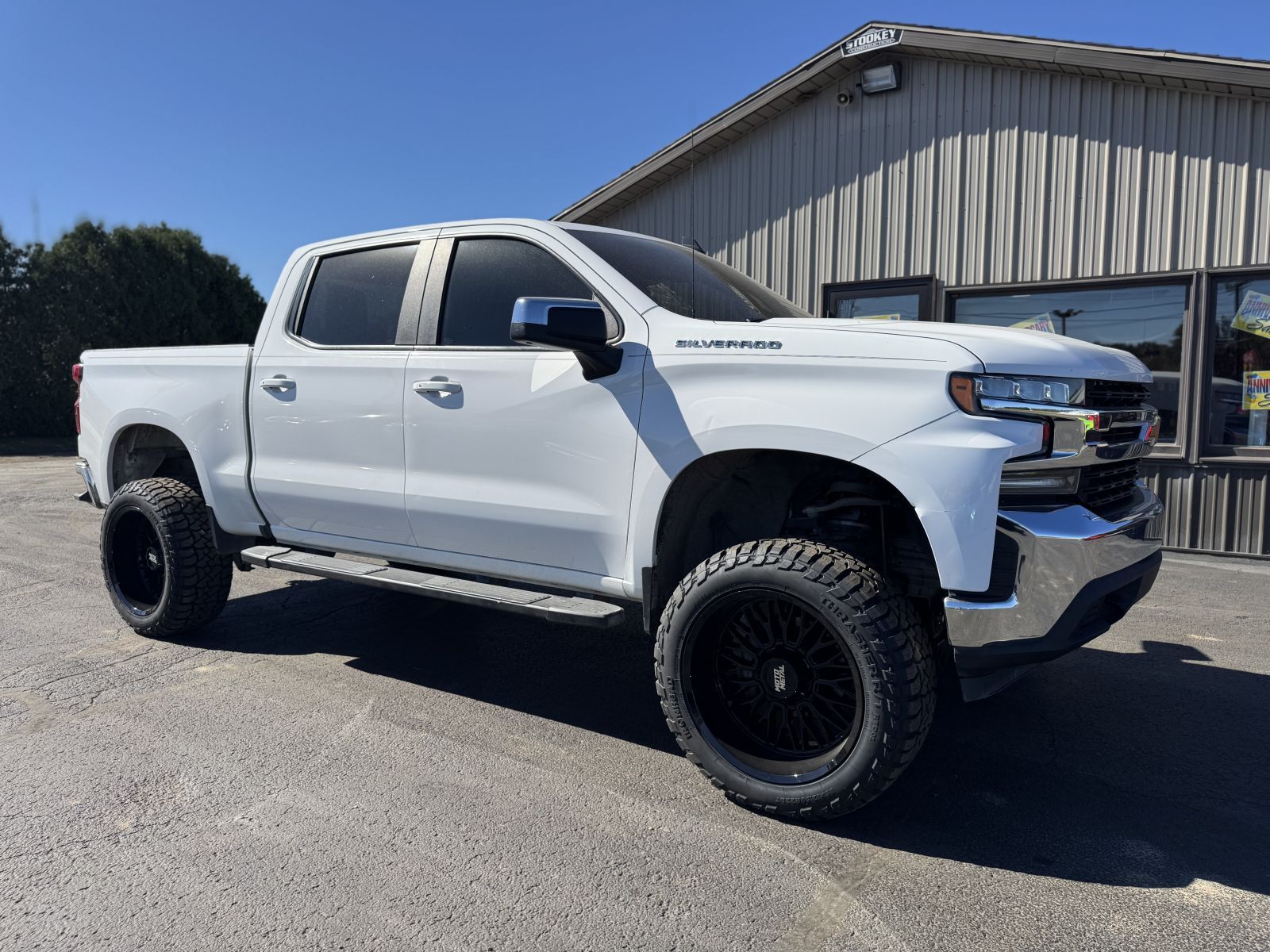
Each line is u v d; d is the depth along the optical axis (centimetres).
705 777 292
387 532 381
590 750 335
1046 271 820
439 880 243
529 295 344
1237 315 745
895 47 849
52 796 292
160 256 2503
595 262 331
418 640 475
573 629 498
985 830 275
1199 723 363
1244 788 305
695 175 1030
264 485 416
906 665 254
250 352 424
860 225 919
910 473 253
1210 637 485
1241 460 736
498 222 360
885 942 217
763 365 279
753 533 328
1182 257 757
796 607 273
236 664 432
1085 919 227
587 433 314
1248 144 721
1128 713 373
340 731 350
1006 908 232
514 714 371
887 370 259
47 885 240
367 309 394
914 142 878
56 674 417
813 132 941
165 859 254
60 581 620
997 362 251
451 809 285
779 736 288
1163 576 654
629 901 234
